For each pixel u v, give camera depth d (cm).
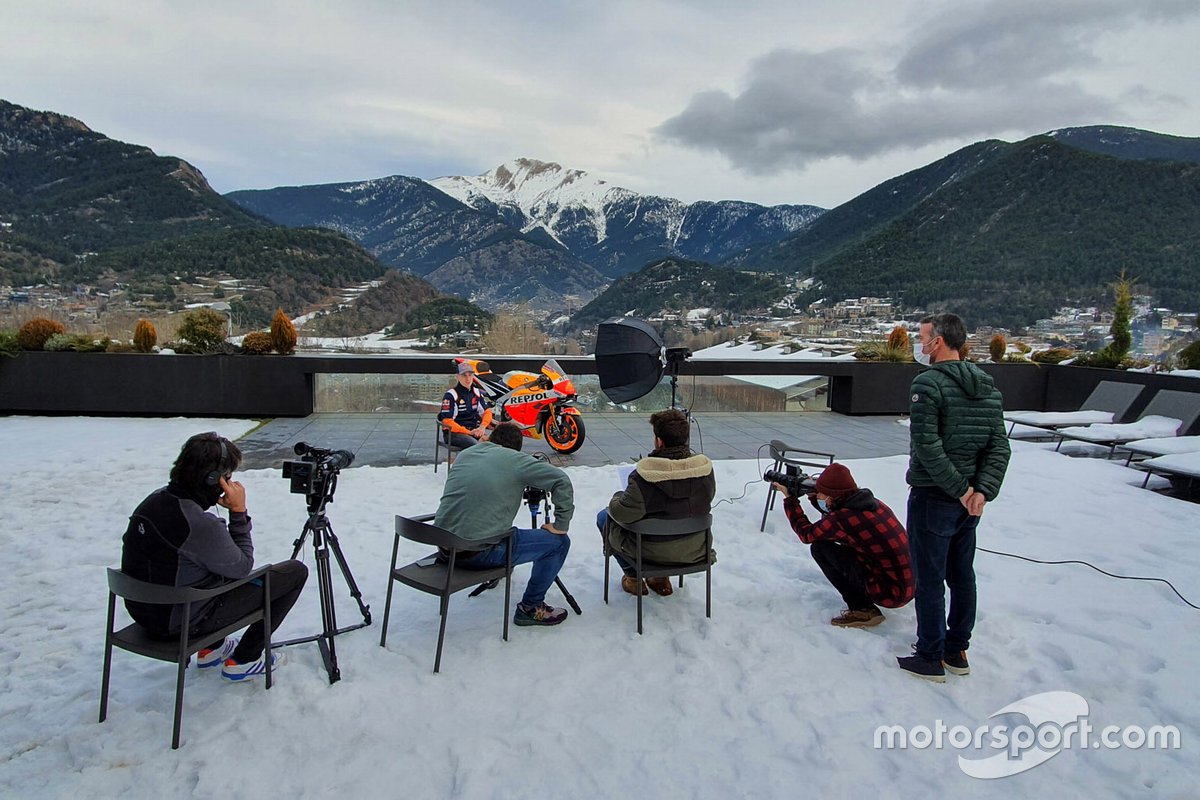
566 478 317
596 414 966
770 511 518
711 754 233
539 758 229
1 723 244
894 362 1011
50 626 319
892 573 316
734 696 268
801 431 883
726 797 213
